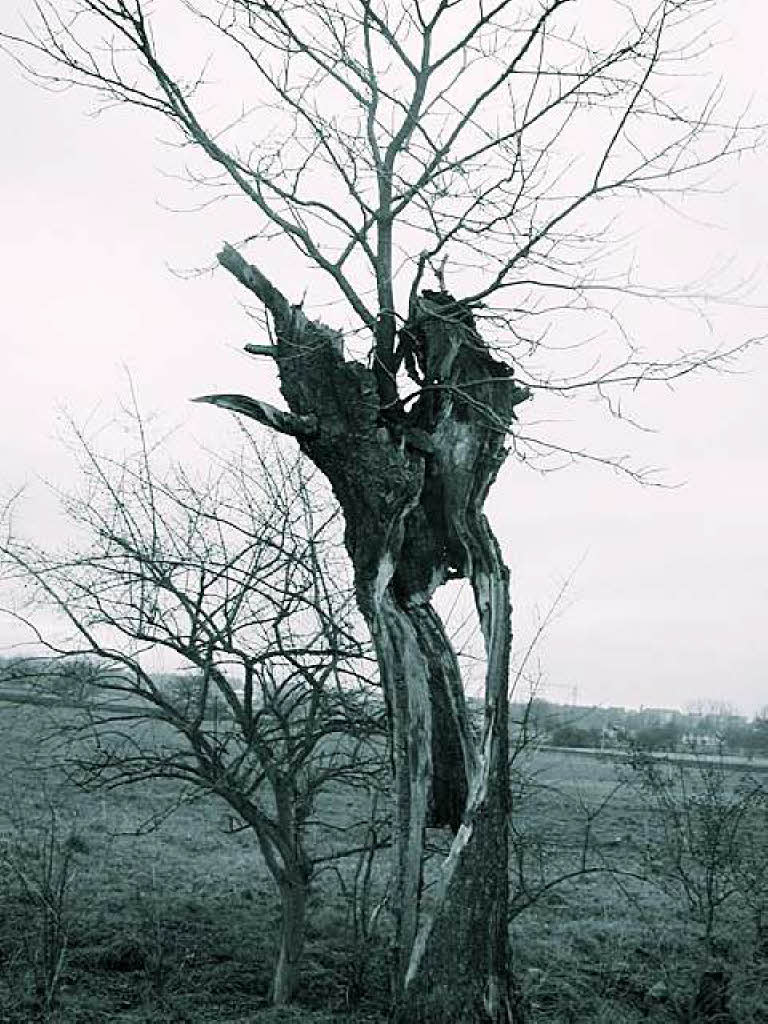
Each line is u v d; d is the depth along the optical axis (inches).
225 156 311.9
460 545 331.0
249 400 315.0
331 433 323.6
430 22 309.1
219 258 326.0
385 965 450.3
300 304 333.1
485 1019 295.4
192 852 677.9
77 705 375.2
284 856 385.1
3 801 617.3
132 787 858.1
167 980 413.4
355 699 370.6
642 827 732.7
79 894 522.0
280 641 364.2
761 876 430.6
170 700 384.8
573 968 456.4
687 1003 406.9
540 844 451.5
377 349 331.3
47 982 381.4
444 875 303.6
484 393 340.8
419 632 327.0
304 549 374.6
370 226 323.3
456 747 320.5
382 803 506.3
